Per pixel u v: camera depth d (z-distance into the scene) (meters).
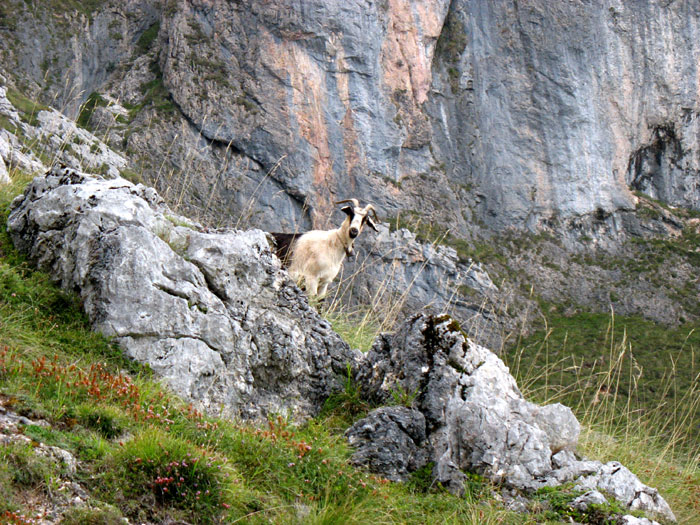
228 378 15.69
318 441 14.70
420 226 94.69
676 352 81.44
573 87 109.69
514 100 109.31
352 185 97.56
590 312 93.19
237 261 16.84
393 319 25.09
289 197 93.88
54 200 16.64
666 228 107.50
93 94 96.94
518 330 83.81
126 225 16.03
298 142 95.25
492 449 15.34
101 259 15.60
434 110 107.94
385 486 14.37
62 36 100.69
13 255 16.55
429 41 107.00
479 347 17.61
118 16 107.88
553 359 74.44
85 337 14.94
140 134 88.00
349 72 99.75
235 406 15.66
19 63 96.19
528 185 106.94
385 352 17.95
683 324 90.94
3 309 14.91
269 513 12.39
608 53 112.06
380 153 99.88
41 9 101.00
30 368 13.38
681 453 23.09
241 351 16.08
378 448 15.31
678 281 99.00
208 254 16.59
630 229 107.88
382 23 102.56
